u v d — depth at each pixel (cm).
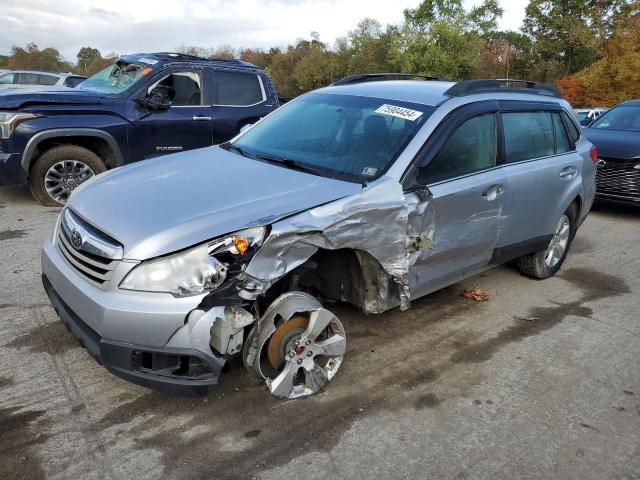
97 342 279
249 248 282
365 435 303
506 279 559
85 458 271
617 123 941
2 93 677
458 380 364
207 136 793
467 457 292
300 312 316
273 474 270
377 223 329
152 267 271
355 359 380
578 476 284
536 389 361
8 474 258
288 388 321
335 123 419
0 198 731
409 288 373
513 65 4309
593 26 3956
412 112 402
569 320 471
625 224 830
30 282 463
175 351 270
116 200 319
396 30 4869
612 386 371
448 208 382
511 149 454
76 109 694
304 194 323
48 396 316
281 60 6906
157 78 755
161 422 301
